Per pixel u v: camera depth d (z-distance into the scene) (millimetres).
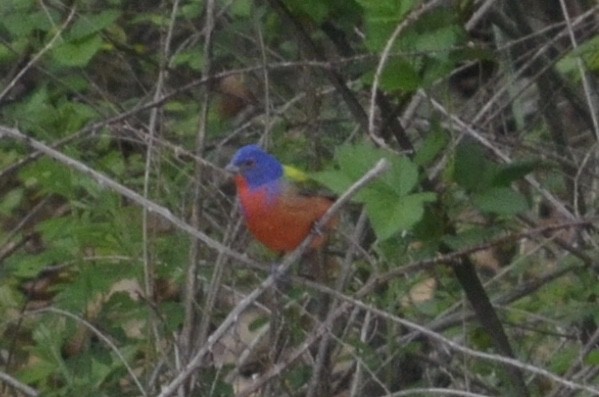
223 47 11500
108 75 12359
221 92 11656
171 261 10258
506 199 8406
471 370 10742
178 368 9531
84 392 9719
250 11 11023
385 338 10711
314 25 9805
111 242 9992
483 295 9469
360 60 8938
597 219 8328
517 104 11914
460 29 8523
